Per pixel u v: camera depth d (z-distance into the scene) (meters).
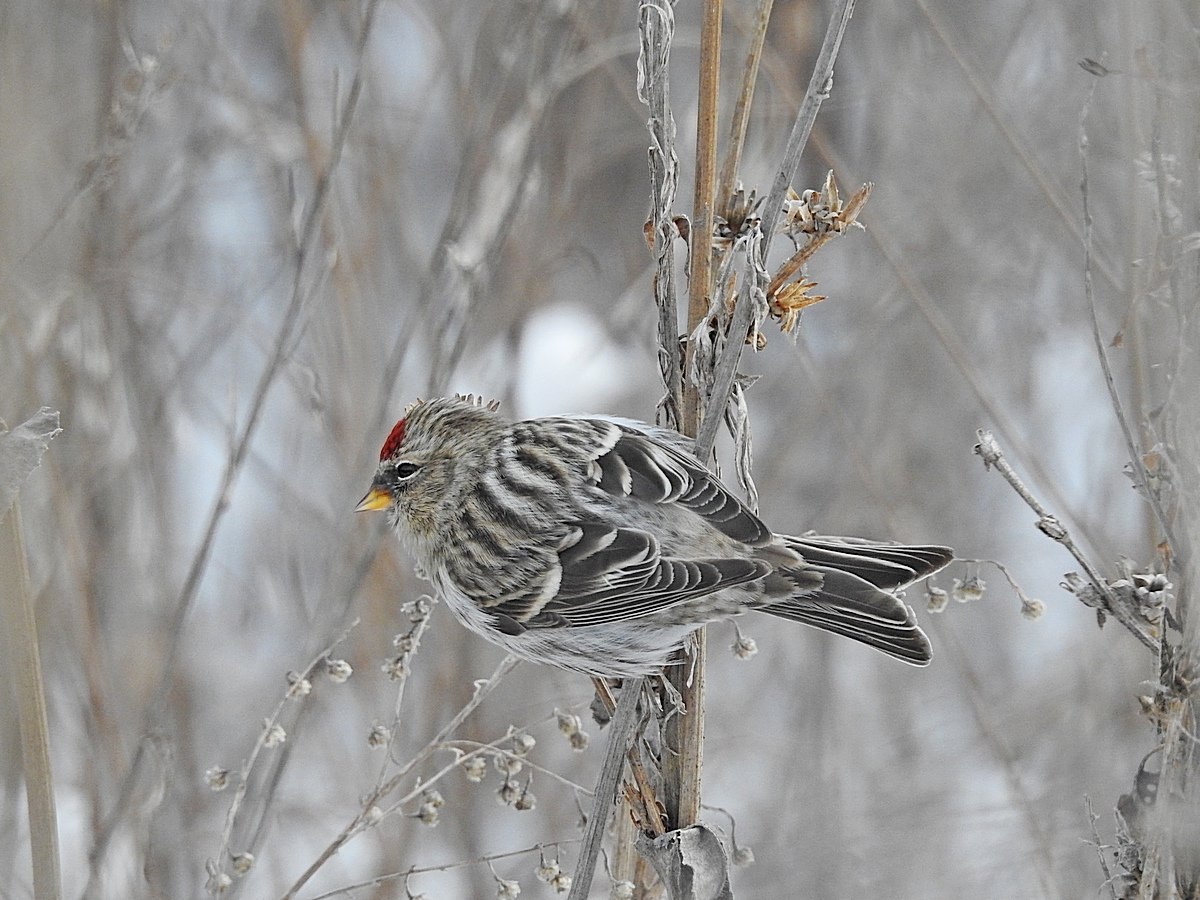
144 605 11.29
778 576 6.68
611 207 14.32
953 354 10.07
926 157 13.02
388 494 7.57
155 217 11.34
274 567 13.13
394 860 10.84
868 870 11.03
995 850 10.74
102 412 10.65
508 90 11.84
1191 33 5.83
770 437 13.58
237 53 13.18
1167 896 5.98
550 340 13.39
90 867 8.62
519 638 6.99
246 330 11.66
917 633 6.64
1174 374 5.88
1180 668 5.97
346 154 12.12
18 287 8.78
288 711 9.54
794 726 12.84
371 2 9.03
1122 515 11.85
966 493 13.52
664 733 6.65
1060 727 11.89
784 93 10.41
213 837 10.34
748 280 6.30
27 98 9.72
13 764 9.45
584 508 6.90
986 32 13.05
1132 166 6.61
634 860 7.08
